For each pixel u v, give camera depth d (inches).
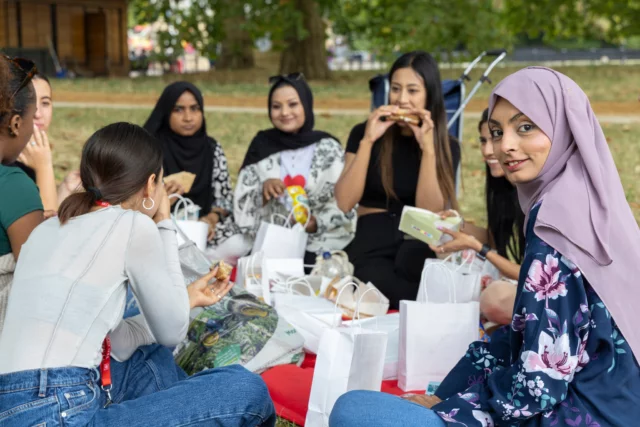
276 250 186.4
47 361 94.0
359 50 1453.0
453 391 109.1
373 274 187.0
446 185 191.9
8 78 116.6
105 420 97.9
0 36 1079.6
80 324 96.3
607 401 90.5
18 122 120.3
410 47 721.0
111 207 104.1
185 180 199.9
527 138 94.4
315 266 187.8
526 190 98.6
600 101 581.3
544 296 90.8
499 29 786.2
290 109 212.2
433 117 192.4
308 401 132.2
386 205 198.7
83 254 99.4
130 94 729.0
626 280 90.9
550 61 1523.1
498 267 157.3
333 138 218.5
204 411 101.7
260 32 758.5
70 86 822.5
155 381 113.4
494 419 95.2
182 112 215.6
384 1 755.4
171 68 1283.2
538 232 92.1
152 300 102.6
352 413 98.0
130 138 107.5
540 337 90.0
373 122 190.7
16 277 99.9
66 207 103.7
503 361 107.3
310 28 829.2
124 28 1202.0
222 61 971.9
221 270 120.7
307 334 153.0
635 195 308.2
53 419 93.1
